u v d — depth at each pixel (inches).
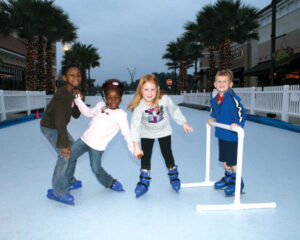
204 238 77.0
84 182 127.3
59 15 648.4
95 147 100.7
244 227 83.7
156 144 223.1
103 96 98.6
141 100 107.7
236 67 1112.2
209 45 746.2
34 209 97.4
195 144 224.8
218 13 652.7
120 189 114.2
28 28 614.9
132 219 89.2
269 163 161.8
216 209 96.0
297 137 257.6
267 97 395.9
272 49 465.4
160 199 106.7
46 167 156.2
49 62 754.2
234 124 97.7
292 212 94.3
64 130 91.7
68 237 77.9
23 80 928.3
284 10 741.9
